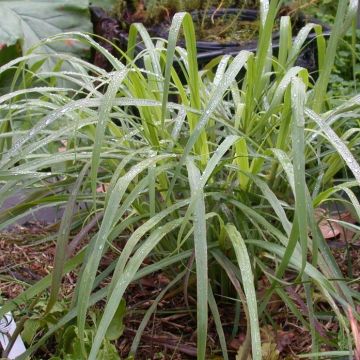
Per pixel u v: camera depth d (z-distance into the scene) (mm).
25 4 2184
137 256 828
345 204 1092
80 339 802
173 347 1010
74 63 1215
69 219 885
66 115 1060
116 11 2295
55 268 874
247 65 1001
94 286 958
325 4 2277
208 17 2145
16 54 2145
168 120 1060
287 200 1035
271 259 1080
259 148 945
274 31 1955
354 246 1200
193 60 969
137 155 1009
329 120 995
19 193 1302
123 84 1135
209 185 993
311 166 1144
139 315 1077
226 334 1037
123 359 1007
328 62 1001
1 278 1087
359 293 941
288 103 941
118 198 814
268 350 956
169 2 2209
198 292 786
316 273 842
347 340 882
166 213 878
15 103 1078
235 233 888
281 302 1065
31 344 991
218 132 1080
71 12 2203
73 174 1031
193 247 1010
